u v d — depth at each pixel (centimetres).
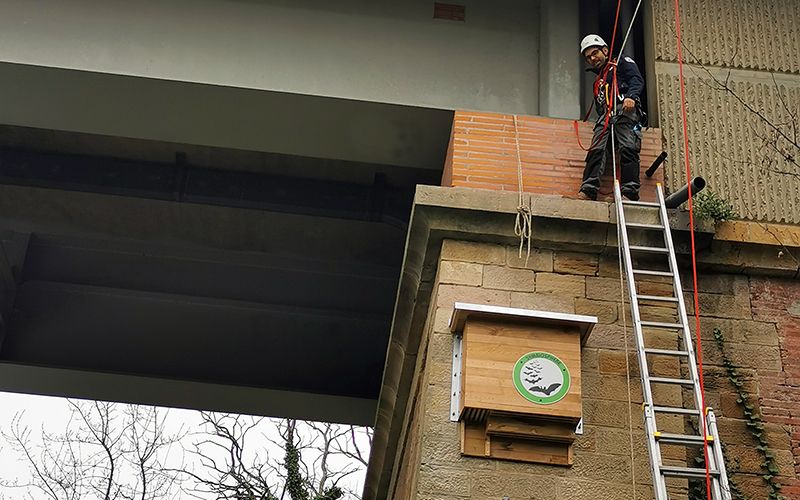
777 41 1175
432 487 885
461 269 1001
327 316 1639
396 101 1164
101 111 1223
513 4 1229
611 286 1002
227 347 1645
